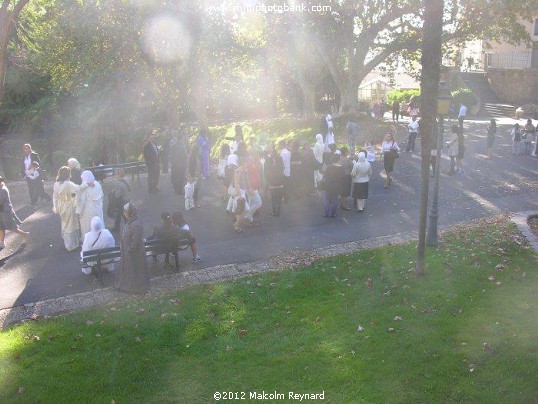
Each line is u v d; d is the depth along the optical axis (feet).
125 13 76.89
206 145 62.90
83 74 83.82
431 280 31.09
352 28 87.30
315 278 32.81
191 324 27.50
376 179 59.67
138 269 30.89
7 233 44.39
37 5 86.22
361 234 41.65
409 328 25.75
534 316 26.03
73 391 22.18
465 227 41.78
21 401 21.52
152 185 56.08
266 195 51.39
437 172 36.22
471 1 79.25
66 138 111.24
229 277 33.71
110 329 26.96
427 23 28.78
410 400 20.72
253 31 87.40
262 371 23.36
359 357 23.76
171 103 96.37
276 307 29.27
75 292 32.12
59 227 45.60
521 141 72.38
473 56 143.54
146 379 23.08
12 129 115.55
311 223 44.70
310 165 51.44
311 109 99.86
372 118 97.81
